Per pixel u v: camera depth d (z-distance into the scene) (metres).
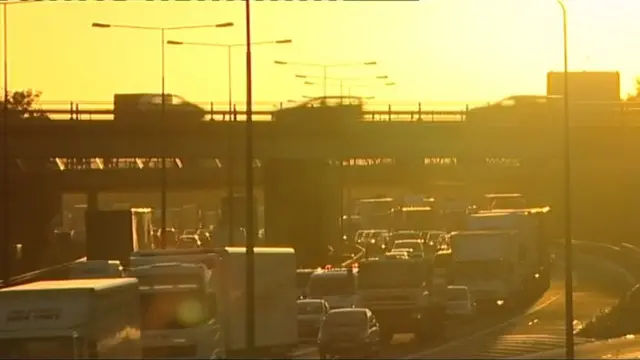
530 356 123.00
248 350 105.75
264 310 118.12
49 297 87.56
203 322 107.06
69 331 86.50
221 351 111.88
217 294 114.12
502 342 144.00
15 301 87.38
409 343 154.38
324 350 132.50
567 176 130.50
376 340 135.75
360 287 159.75
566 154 131.12
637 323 162.00
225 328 114.19
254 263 115.12
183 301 107.25
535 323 175.00
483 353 129.12
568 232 127.62
